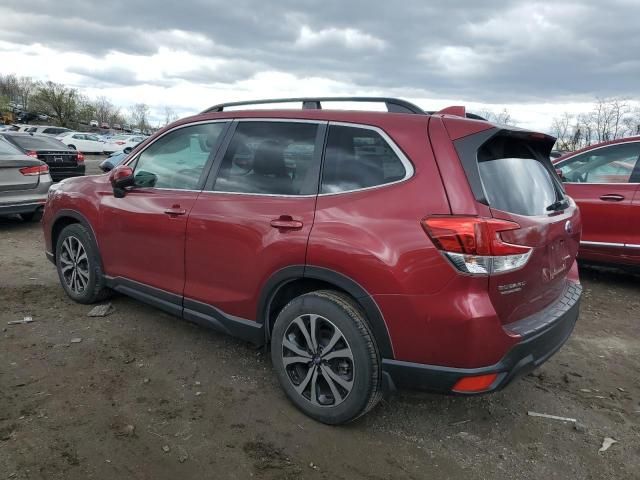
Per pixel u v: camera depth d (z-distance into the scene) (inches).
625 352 171.2
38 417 117.3
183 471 102.5
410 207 106.0
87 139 1605.6
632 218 225.9
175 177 153.6
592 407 134.9
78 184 186.1
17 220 368.2
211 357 151.9
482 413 129.2
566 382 148.3
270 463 106.3
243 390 134.3
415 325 103.8
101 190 175.5
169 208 148.4
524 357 106.4
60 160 480.4
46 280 218.1
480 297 100.2
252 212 128.7
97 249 175.8
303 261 116.7
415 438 117.3
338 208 115.0
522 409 132.2
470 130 108.4
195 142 151.6
